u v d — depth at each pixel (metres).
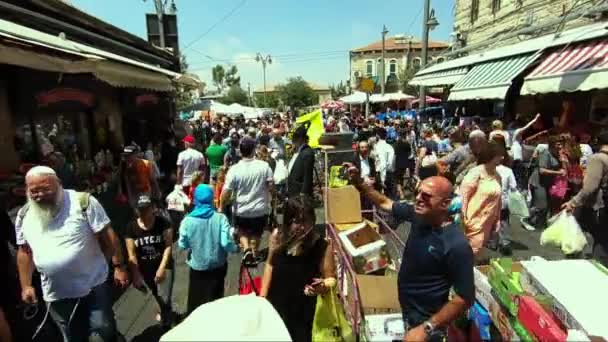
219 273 4.14
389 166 8.95
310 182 5.75
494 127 8.70
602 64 6.68
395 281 3.46
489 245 6.16
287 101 82.31
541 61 8.80
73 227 3.21
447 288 2.54
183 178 8.34
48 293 3.28
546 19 12.93
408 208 3.11
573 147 7.04
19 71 7.24
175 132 15.64
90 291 3.35
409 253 2.66
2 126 6.82
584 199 4.44
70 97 7.49
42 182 3.08
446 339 2.70
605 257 4.55
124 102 12.29
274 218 7.27
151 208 4.13
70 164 8.30
